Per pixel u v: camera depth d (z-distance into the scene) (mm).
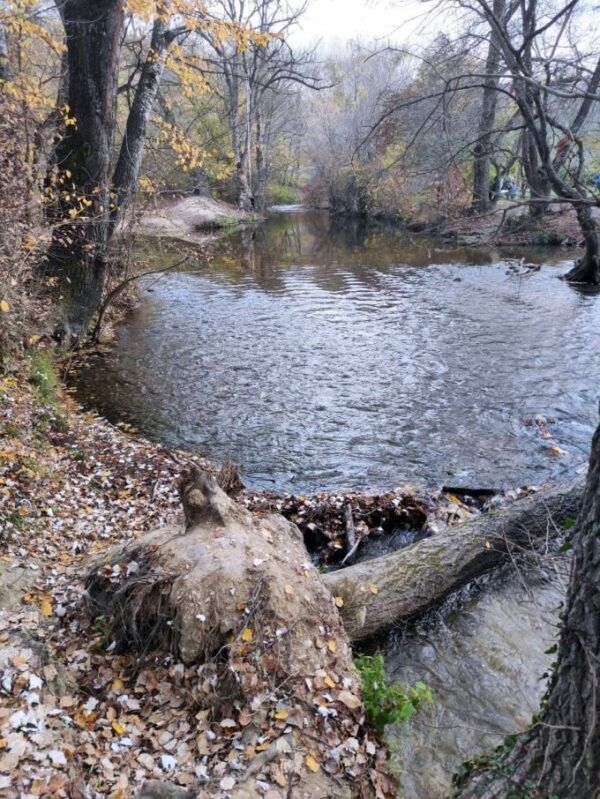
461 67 6016
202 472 4789
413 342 12273
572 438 8039
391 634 4719
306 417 8898
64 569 4844
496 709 4027
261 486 7039
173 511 6191
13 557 4852
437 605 5012
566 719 2510
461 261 22234
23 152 10055
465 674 4328
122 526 5844
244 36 11758
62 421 8023
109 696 3561
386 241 28547
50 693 3377
